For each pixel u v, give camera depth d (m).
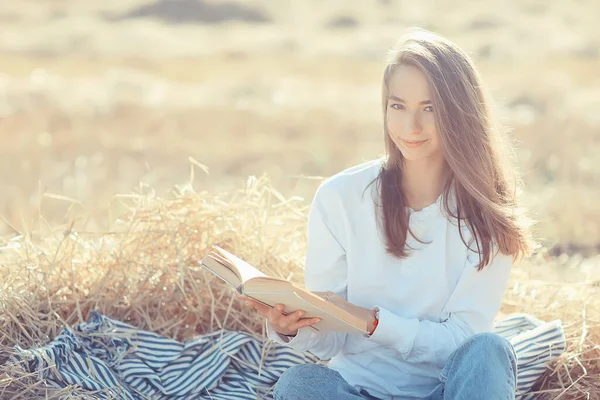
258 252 5.34
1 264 5.11
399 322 3.98
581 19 33.19
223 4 34.50
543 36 27.33
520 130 13.05
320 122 14.70
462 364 3.67
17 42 24.70
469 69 3.99
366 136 13.80
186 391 4.58
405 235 4.10
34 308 4.86
